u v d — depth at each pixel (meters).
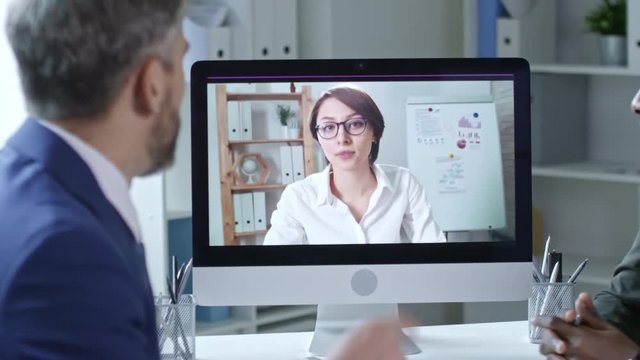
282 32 3.60
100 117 1.12
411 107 2.02
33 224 1.03
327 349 2.06
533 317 2.15
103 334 1.00
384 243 2.02
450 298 2.04
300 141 2.01
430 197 2.02
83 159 1.11
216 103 2.00
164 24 1.13
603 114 4.12
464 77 2.02
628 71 3.62
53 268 1.00
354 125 2.01
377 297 2.02
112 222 1.11
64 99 1.10
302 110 2.01
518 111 2.04
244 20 3.49
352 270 2.01
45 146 1.10
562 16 4.18
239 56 3.50
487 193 2.04
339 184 2.01
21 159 1.10
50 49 1.09
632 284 2.22
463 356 2.04
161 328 2.00
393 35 3.95
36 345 0.98
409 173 2.02
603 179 3.71
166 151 1.19
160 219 3.28
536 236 4.20
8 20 1.12
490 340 2.17
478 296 2.04
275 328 3.74
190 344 2.02
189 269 2.05
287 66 2.00
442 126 2.03
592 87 4.14
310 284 2.02
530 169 2.04
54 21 1.09
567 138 4.08
